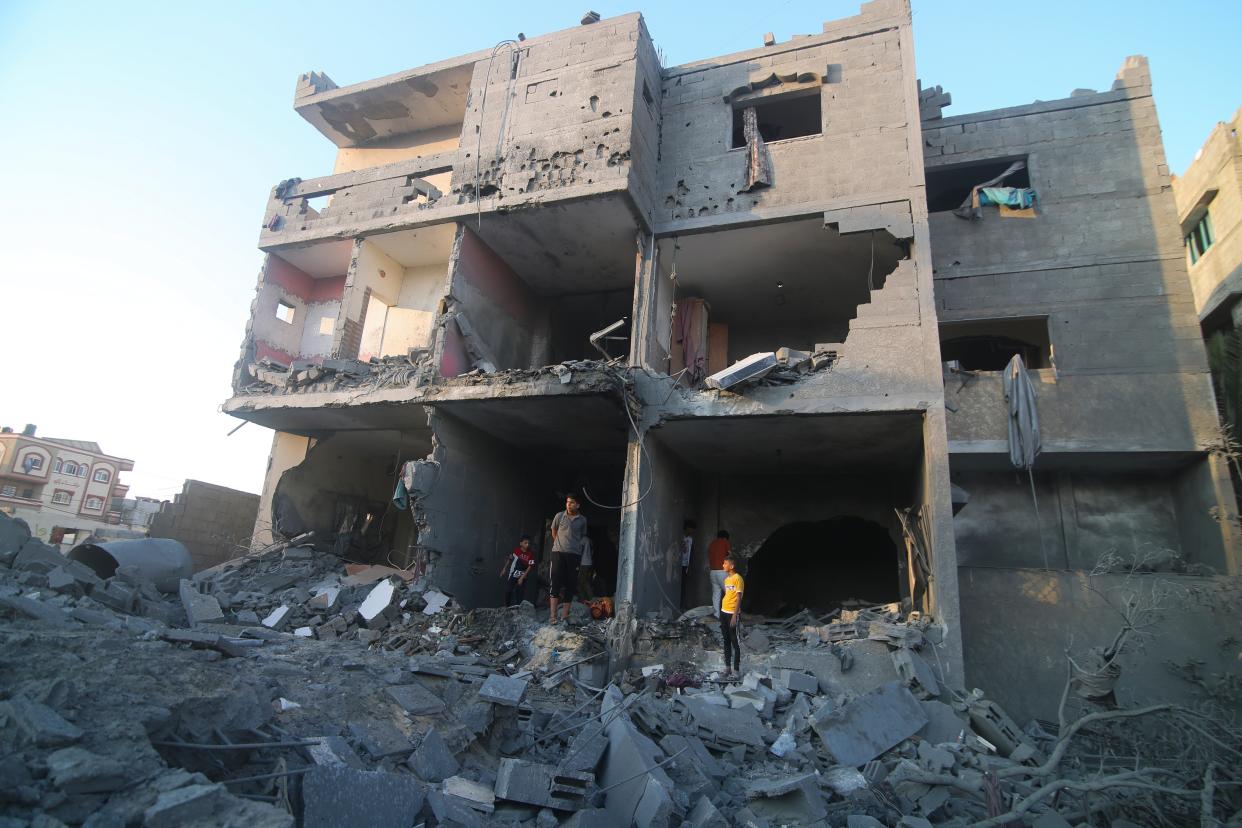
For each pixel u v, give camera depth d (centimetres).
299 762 478
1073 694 1080
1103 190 1402
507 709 673
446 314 1292
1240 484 1209
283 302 1625
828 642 999
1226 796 690
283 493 1535
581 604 1211
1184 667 1066
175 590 1173
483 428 1405
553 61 1367
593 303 1603
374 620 1121
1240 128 1431
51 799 332
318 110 1714
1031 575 1191
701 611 1123
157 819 333
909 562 1257
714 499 1619
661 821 516
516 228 1345
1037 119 1475
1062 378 1317
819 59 1313
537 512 1645
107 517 4862
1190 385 1258
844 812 619
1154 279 1328
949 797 668
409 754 574
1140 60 1445
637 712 726
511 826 519
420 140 1775
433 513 1238
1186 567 1204
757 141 1307
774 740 779
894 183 1195
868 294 1488
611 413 1248
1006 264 1415
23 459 4400
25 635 529
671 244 1338
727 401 1155
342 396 1338
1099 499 1359
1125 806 676
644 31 1341
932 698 879
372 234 1445
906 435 1207
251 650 759
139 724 410
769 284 1464
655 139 1371
